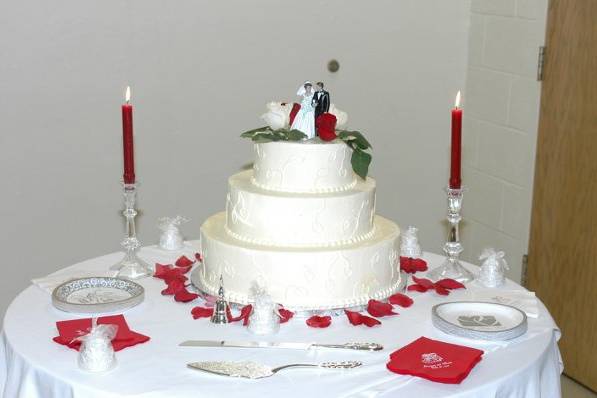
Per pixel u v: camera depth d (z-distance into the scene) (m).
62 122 3.40
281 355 1.96
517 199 3.73
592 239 3.33
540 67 3.52
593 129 3.27
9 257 3.45
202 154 3.63
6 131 3.33
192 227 3.70
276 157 2.21
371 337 2.06
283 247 2.17
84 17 3.34
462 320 2.15
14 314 2.19
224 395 1.78
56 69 3.34
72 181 3.46
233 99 3.62
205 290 2.26
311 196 2.17
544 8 3.47
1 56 3.26
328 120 2.21
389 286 2.29
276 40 3.63
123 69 3.43
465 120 4.04
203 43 3.52
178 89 3.53
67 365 1.91
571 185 3.41
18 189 3.40
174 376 1.86
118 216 3.56
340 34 3.74
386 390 1.80
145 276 2.46
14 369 1.98
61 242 3.50
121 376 1.86
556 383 2.13
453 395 1.79
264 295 2.08
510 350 2.01
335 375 1.86
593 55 3.25
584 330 3.41
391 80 3.89
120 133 3.48
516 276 3.78
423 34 3.90
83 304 2.18
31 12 3.26
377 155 3.97
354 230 2.22
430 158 4.07
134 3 3.39
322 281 2.14
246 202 2.20
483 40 3.86
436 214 4.15
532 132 3.60
